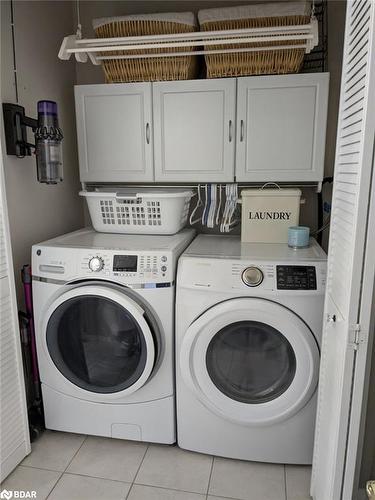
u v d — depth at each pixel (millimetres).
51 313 1745
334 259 1316
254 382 1726
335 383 1200
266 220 2002
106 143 2143
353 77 1134
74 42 1847
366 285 1027
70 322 1796
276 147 1994
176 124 2057
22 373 1742
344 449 1126
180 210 2039
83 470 1730
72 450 1858
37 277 1789
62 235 2170
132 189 2271
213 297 1616
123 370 1787
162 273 1672
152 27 1961
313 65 2137
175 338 1721
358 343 1056
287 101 1939
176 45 1746
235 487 1640
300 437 1690
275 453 1728
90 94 2100
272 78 1929
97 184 2400
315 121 1938
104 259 1709
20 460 1761
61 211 2301
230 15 1882
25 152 1838
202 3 2252
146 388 1786
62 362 1826
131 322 1688
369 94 958
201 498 1585
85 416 1886
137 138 2104
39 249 1787
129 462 1782
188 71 2020
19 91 1875
